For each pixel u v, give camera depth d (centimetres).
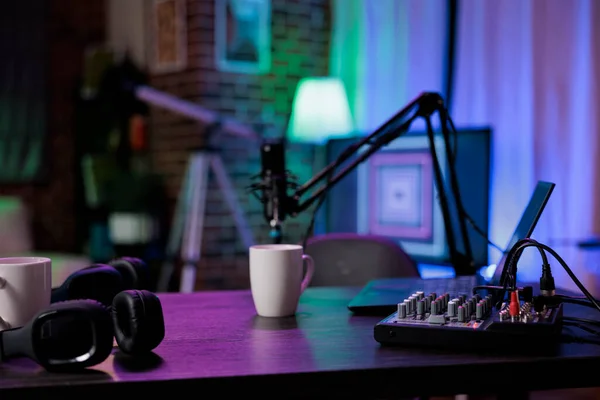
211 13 380
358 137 284
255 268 130
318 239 208
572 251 301
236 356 102
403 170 276
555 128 307
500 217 321
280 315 130
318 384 94
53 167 486
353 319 128
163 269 403
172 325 123
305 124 363
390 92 374
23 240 451
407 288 144
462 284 142
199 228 374
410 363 97
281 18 399
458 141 250
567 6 303
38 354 93
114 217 427
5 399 87
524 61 314
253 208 392
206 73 379
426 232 269
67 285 119
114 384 89
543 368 98
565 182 305
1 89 492
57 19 488
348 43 400
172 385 91
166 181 405
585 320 119
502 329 101
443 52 346
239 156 388
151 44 423
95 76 459
